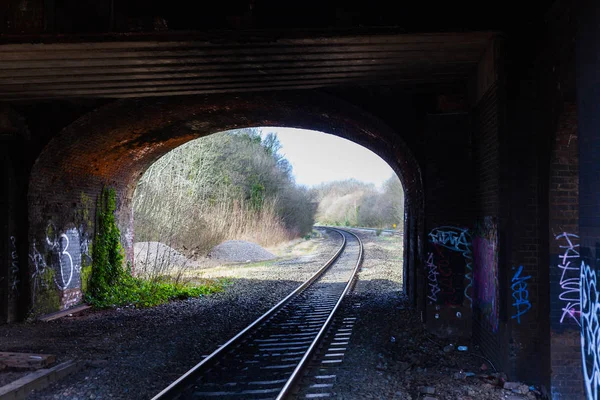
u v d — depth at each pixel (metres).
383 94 9.80
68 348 8.57
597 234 4.99
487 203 7.98
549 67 6.32
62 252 12.12
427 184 9.45
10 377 6.74
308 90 9.91
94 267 13.69
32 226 10.98
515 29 6.86
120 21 7.01
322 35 7.00
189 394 6.42
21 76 8.57
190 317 11.34
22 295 10.89
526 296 6.74
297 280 18.17
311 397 6.26
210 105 11.14
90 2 7.01
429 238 9.44
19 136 10.74
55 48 7.26
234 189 34.84
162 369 7.37
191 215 26.39
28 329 10.14
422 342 8.99
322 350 8.49
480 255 8.52
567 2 5.69
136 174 15.66
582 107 5.23
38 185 11.13
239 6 6.98
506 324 6.82
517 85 6.86
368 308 12.30
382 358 7.97
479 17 6.85
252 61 8.05
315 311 12.16
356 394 6.34
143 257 20.70
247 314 11.68
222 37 7.04
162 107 11.03
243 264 25.48
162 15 6.99
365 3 6.95
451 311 9.34
